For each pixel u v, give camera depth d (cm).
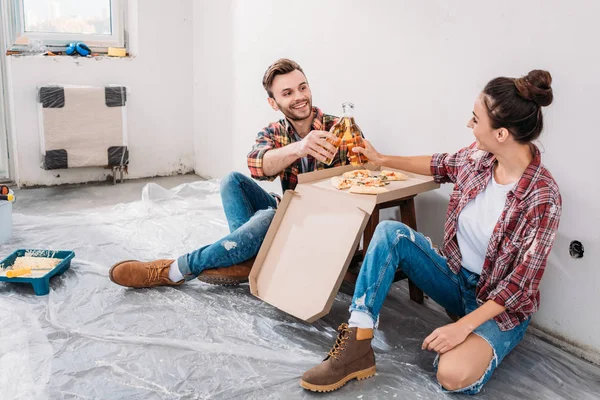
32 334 189
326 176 212
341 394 164
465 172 177
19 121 355
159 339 188
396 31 236
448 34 214
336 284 182
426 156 201
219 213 322
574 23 175
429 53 222
